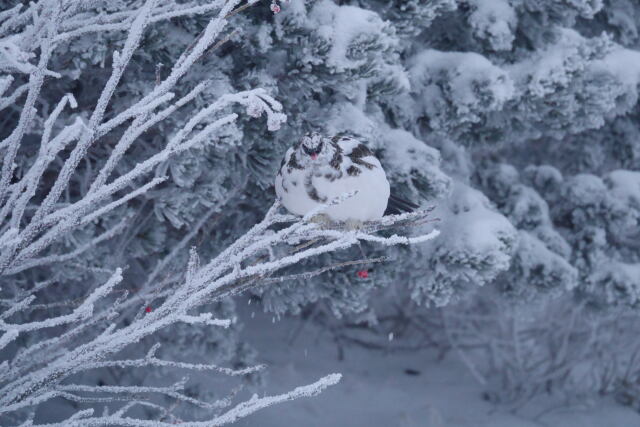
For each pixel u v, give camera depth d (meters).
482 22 6.73
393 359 10.45
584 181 8.02
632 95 7.48
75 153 2.97
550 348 9.91
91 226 4.87
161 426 3.29
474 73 6.40
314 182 3.80
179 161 4.60
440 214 6.52
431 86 6.57
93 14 3.90
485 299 10.40
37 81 2.91
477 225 6.35
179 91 4.77
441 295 6.32
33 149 4.71
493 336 10.28
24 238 3.05
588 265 7.78
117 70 2.92
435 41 7.06
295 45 5.01
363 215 3.92
